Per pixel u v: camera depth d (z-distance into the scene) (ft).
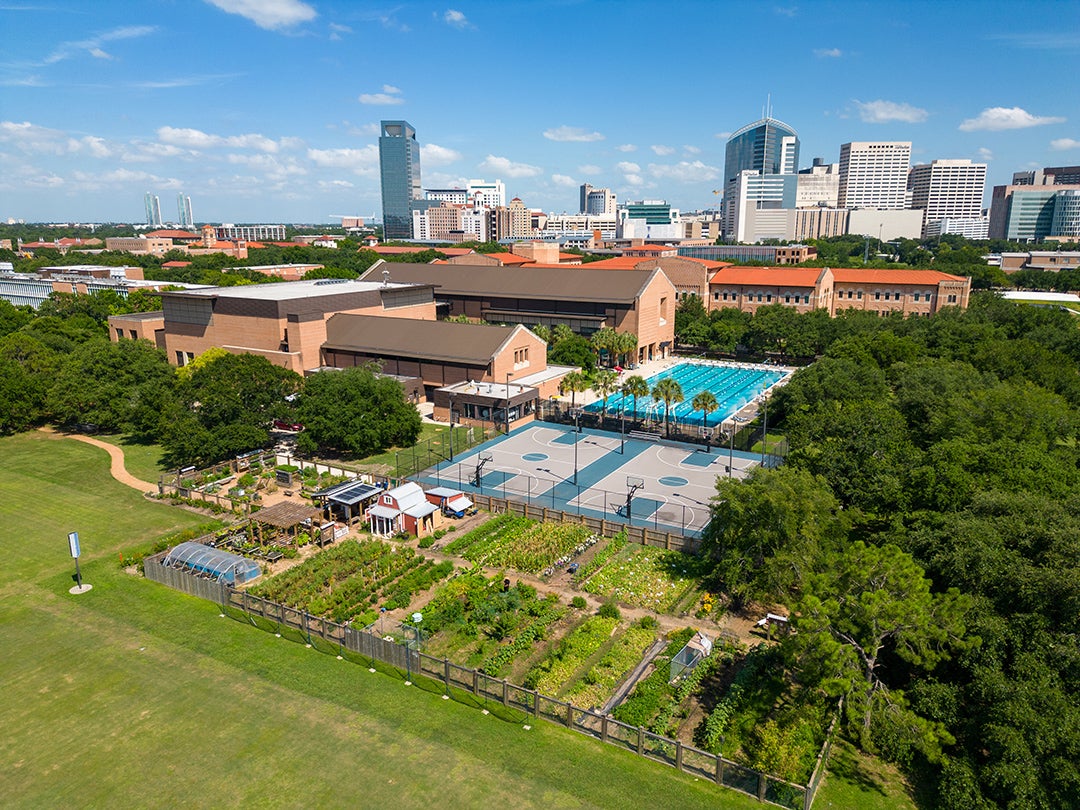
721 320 489.26
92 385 287.07
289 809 103.71
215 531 196.24
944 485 156.35
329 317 362.33
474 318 480.23
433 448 276.21
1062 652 103.96
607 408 337.72
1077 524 125.39
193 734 119.34
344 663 140.36
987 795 99.76
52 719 122.72
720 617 157.99
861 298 526.57
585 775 110.73
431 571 176.45
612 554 188.96
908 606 109.09
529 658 143.33
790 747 108.88
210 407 244.22
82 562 181.27
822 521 156.46
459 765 112.68
